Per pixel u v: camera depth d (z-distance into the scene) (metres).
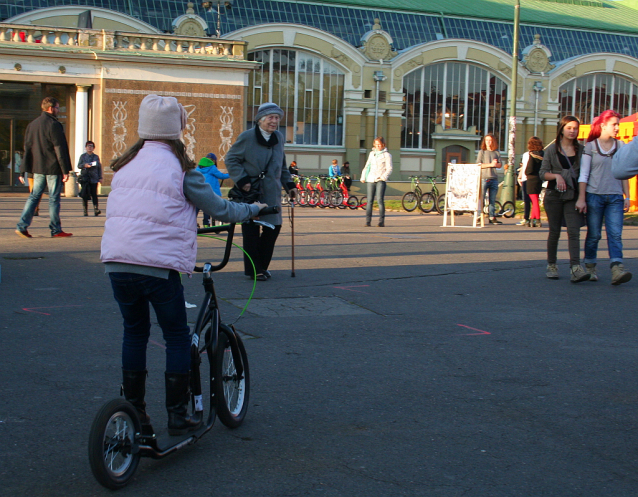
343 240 13.21
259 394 4.68
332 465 3.62
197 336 3.79
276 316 6.80
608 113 8.60
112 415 3.22
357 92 43.75
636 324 6.73
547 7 54.00
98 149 29.66
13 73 28.17
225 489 3.34
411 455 3.75
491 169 17.86
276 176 8.69
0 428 4.01
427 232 15.25
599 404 4.56
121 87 29.62
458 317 6.92
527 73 47.16
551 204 8.99
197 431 3.76
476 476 3.50
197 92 30.69
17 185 29.78
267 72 42.06
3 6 37.00
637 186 21.70
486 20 48.44
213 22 41.66
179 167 3.55
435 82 45.88
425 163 46.16
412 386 4.87
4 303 7.07
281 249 11.70
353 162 44.12
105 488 3.33
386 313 7.04
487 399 4.63
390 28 45.94
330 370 5.20
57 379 4.87
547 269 9.20
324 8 44.75
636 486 3.42
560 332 6.40
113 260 3.44
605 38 51.31
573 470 3.58
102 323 6.39
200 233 3.80
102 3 39.34
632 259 11.12
